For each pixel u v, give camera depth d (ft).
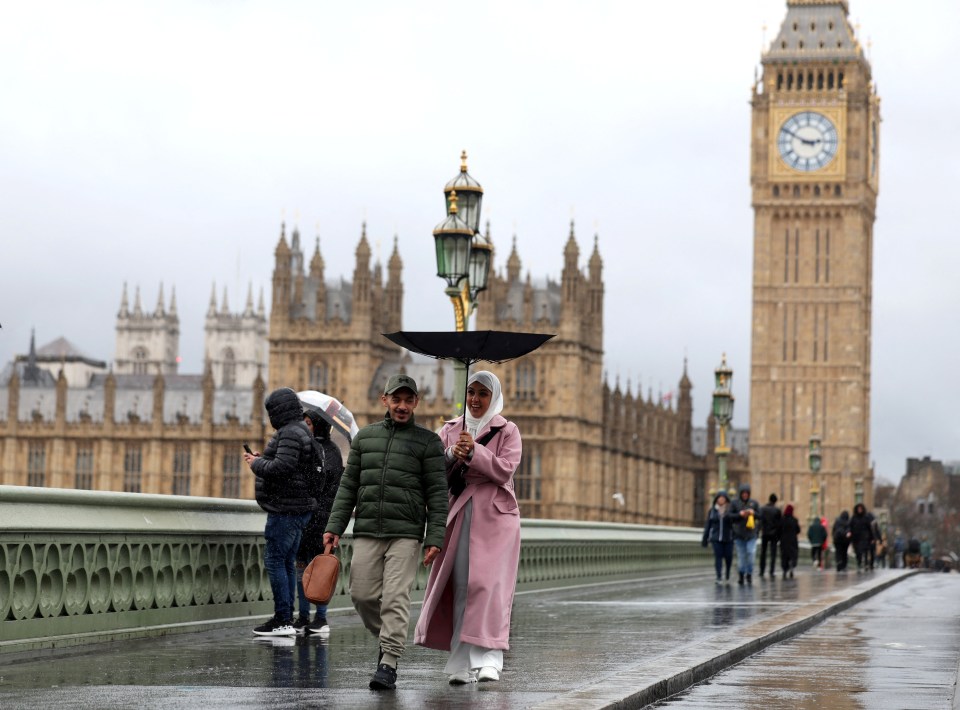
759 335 582.35
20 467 503.20
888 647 74.95
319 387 477.77
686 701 52.47
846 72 579.07
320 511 73.72
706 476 599.57
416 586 100.37
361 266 476.54
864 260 597.11
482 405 54.75
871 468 625.00
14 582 60.08
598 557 150.20
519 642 72.69
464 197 102.89
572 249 467.52
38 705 46.09
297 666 58.49
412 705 47.52
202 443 492.95
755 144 583.99
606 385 494.59
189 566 72.84
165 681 52.80
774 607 104.12
